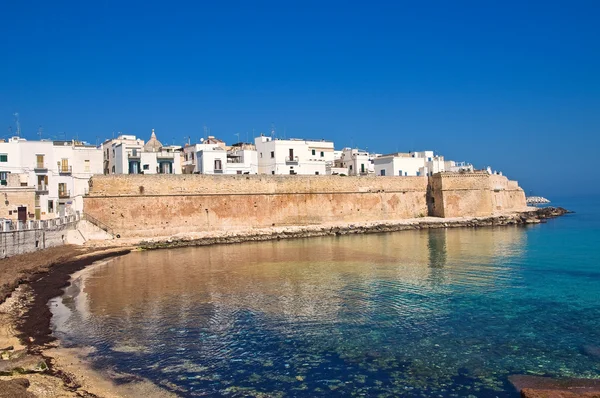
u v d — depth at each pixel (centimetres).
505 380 2092
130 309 3216
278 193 8606
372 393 1995
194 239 7269
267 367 2247
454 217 9956
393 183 9819
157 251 6481
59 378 2056
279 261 5222
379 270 4562
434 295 3534
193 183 7888
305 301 3381
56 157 7688
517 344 2502
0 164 7331
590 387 2005
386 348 2462
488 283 3944
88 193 7194
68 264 5134
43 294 3666
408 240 7206
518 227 9200
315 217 8925
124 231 7331
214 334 2692
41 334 2664
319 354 2397
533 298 3434
